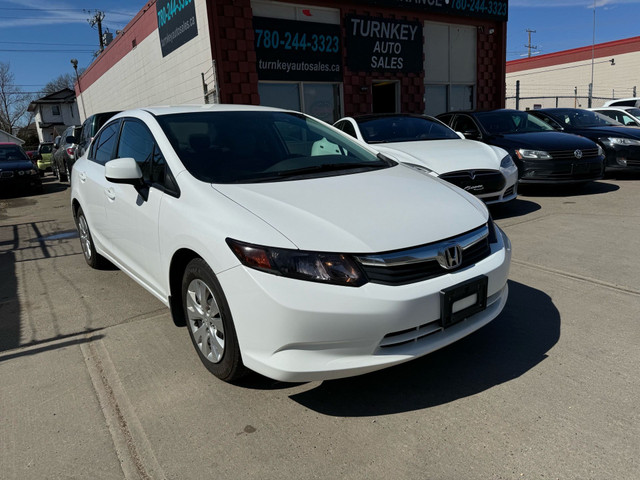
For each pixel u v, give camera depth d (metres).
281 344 2.18
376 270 2.21
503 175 5.88
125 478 2.00
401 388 2.58
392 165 3.50
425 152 5.99
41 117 54.53
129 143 3.62
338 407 2.44
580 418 2.24
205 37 9.84
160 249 2.91
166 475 2.01
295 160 3.23
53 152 16.89
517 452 2.05
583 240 5.05
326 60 11.30
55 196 12.03
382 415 2.36
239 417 2.38
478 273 2.46
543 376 2.61
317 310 2.11
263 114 3.67
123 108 17.05
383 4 11.86
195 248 2.50
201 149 3.05
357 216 2.41
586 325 3.16
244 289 2.22
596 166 7.24
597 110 12.30
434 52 13.53
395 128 7.08
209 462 2.07
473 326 2.52
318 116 11.60
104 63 18.41
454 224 2.53
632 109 12.74
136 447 2.19
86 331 3.42
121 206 3.46
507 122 8.24
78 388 2.68
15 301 4.11
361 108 12.13
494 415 2.30
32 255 5.70
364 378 2.69
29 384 2.75
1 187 12.05
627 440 2.08
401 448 2.12
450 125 8.71
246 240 2.26
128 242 3.46
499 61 15.06
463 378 2.64
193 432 2.28
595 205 6.73
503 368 2.71
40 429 2.34
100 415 2.43
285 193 2.62
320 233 2.25
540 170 7.11
